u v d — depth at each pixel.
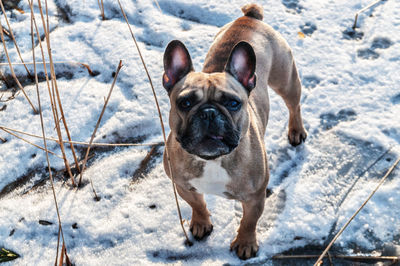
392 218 1.66
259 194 1.55
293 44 2.05
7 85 1.99
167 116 1.89
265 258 1.63
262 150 1.54
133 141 1.87
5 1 2.23
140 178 1.78
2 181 1.79
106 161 1.82
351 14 2.13
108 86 1.97
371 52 2.02
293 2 2.19
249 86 1.50
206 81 1.44
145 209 1.71
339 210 1.69
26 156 1.83
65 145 1.85
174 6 2.19
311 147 1.83
